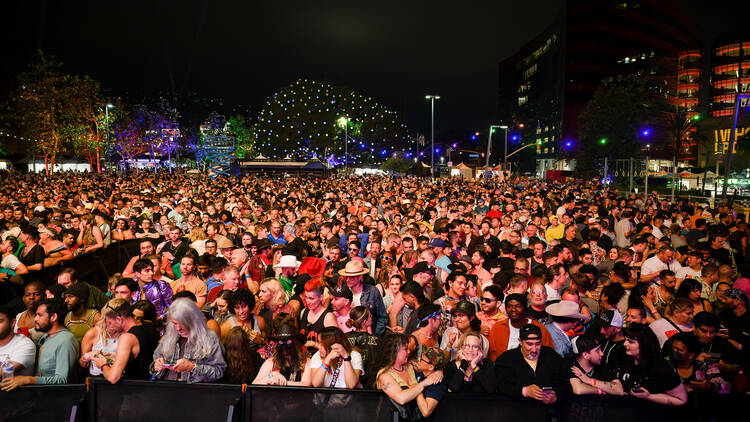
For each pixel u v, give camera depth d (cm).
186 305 459
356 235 995
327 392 445
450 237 955
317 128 7775
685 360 496
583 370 458
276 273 813
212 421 450
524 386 440
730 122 6272
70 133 5334
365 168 8475
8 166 6325
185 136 8838
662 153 7088
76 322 567
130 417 457
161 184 3133
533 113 11869
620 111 5766
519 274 704
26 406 462
